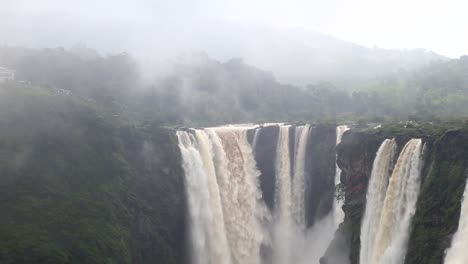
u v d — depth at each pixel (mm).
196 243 67188
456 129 45562
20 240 43531
